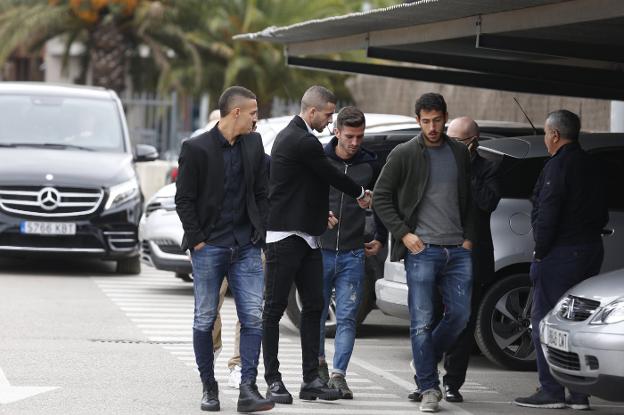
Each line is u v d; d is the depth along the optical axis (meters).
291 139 22.00
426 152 22.23
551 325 21.28
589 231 22.53
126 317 33.19
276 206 22.17
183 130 86.69
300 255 22.30
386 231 23.58
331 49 34.00
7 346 27.73
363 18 28.73
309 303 22.58
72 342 28.62
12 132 44.72
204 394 21.41
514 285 27.12
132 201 42.94
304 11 82.94
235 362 23.78
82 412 20.92
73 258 46.25
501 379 26.17
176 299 37.47
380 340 31.62
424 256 22.16
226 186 21.12
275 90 83.69
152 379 24.28
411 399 23.17
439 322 23.59
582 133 27.92
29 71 125.88
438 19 28.02
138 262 44.28
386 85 69.25
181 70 83.62
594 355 20.14
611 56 29.50
